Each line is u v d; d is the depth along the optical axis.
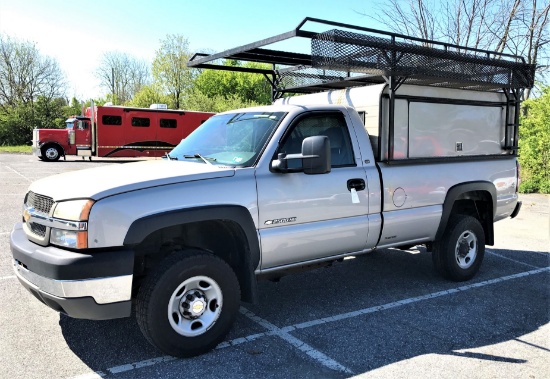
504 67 5.71
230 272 3.83
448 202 5.39
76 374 3.43
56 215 3.43
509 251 7.38
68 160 27.25
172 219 3.52
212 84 56.31
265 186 4.03
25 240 3.74
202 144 4.71
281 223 4.13
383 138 4.91
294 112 4.39
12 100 50.78
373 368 3.56
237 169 3.96
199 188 3.71
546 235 8.55
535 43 14.08
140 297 3.53
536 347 3.94
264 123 4.42
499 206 6.04
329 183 4.41
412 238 5.21
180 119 26.78
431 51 4.97
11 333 4.11
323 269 6.27
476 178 5.71
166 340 3.55
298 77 6.36
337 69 4.54
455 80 5.19
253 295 3.99
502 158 6.09
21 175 17.98
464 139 5.70
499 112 6.12
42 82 51.94
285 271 4.37
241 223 3.88
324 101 5.57
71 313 3.34
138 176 3.70
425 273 6.09
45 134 25.84
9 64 50.09
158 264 3.60
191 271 3.62
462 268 5.69
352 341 4.04
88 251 3.31
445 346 3.95
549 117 13.55
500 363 3.65
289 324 4.41
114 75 67.69
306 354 3.78
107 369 3.50
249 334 4.17
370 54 4.62
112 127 25.27
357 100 5.11
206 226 4.12
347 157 4.68
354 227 4.61
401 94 5.03
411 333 4.21
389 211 4.91
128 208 3.40
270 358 3.71
